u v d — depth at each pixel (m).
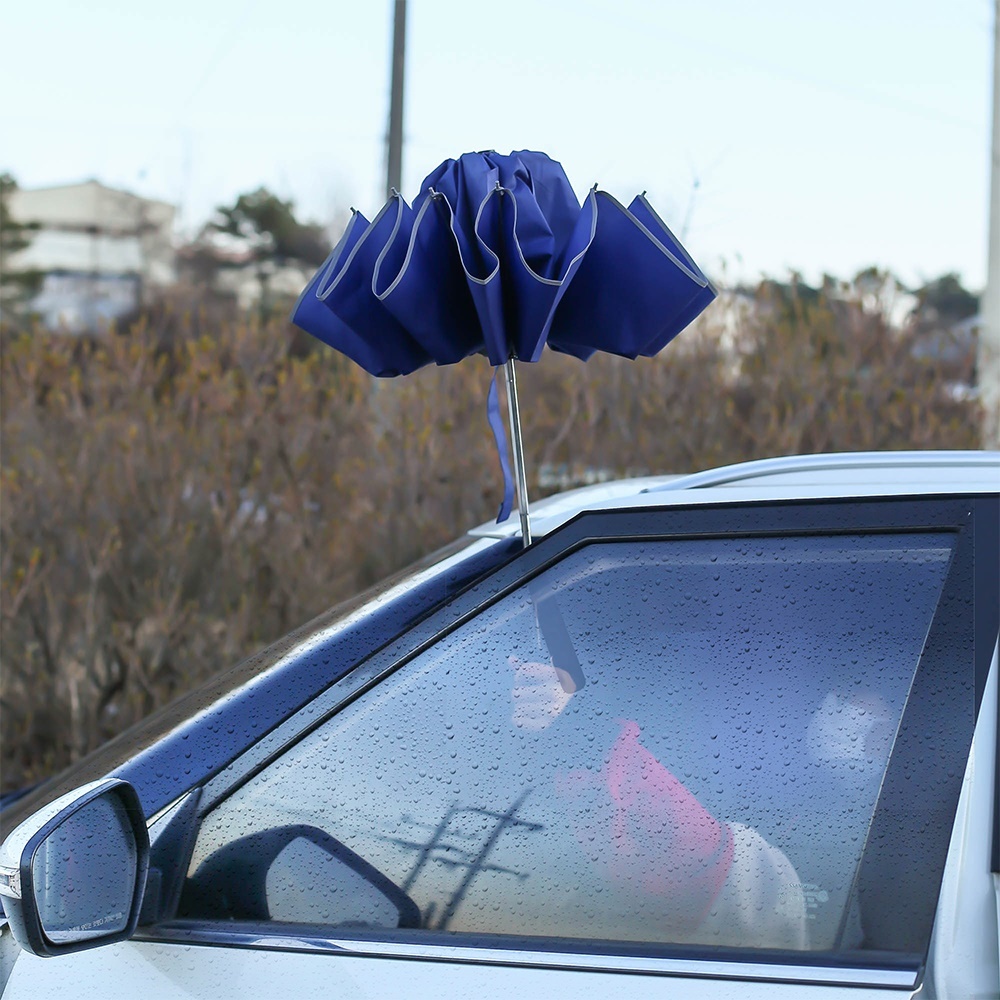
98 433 4.86
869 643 1.43
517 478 1.59
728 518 1.53
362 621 1.59
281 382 5.08
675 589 1.51
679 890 1.39
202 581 4.71
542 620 1.53
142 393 5.11
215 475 4.79
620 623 1.51
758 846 1.38
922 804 1.35
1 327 5.64
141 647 4.59
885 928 1.31
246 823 1.48
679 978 1.31
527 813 1.45
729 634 1.48
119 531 4.60
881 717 1.40
